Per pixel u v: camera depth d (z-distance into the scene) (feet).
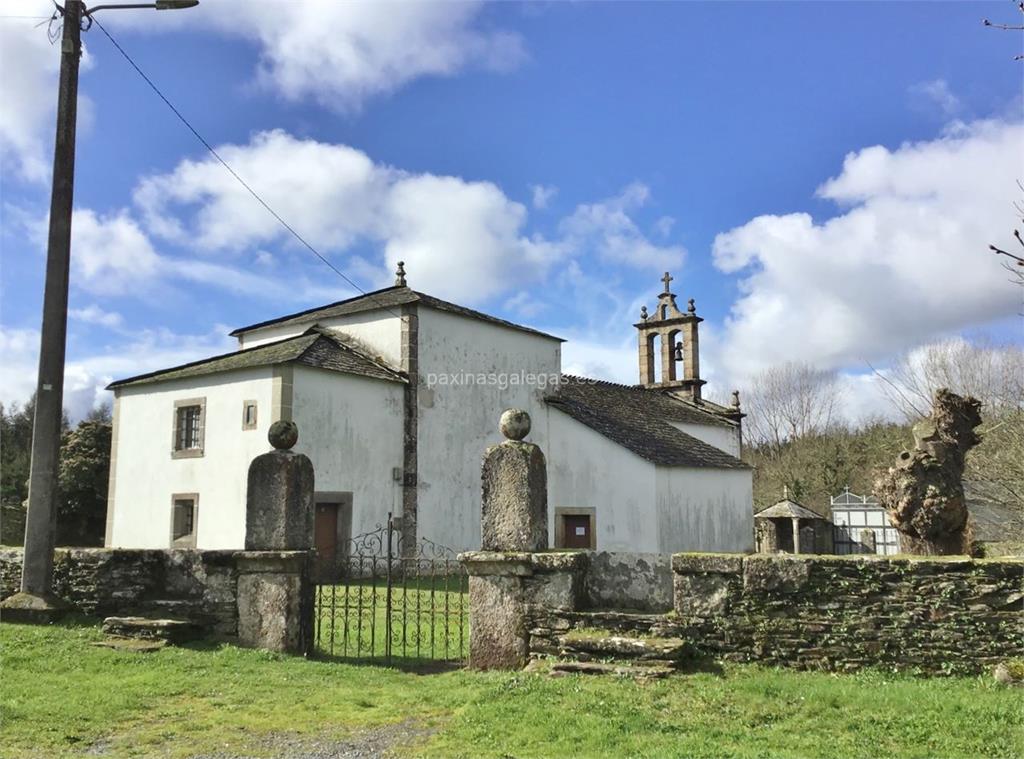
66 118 37.76
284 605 29.91
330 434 62.95
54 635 30.96
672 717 20.38
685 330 122.21
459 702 22.72
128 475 69.62
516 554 26.86
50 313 36.24
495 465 28.25
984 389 54.60
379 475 66.44
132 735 20.30
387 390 68.33
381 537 65.36
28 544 34.17
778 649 24.09
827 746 18.03
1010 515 49.14
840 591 23.82
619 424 86.17
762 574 24.40
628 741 18.76
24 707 22.04
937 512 28.55
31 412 123.95
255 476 31.45
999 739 17.87
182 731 20.65
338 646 31.40
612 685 22.94
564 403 85.10
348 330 75.36
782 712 20.31
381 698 23.66
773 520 109.29
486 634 27.12
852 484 145.28
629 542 76.07
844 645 23.53
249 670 26.86
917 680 22.36
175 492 65.77
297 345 67.10
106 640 30.60
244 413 62.03
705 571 25.02
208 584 31.60
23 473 103.96
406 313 71.05
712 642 24.71
